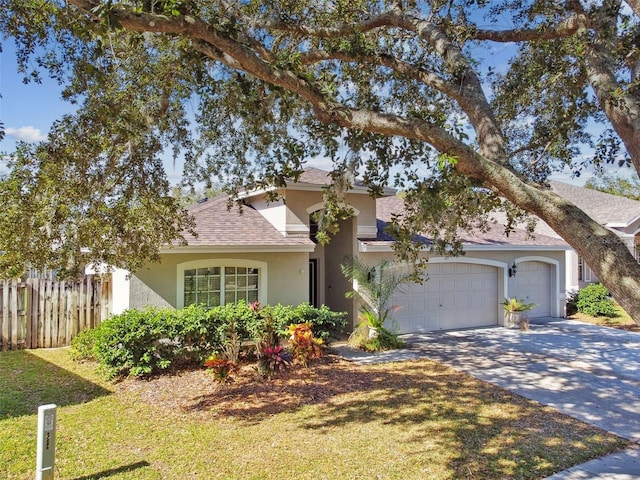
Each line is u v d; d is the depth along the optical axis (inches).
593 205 1014.4
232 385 402.3
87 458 263.9
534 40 324.5
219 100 351.9
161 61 317.7
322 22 343.0
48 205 287.7
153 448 277.7
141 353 424.2
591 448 276.5
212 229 555.5
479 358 506.9
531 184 208.8
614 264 168.7
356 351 538.6
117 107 272.1
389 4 366.9
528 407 347.9
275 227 603.5
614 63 253.9
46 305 555.5
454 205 348.5
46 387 396.2
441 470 248.5
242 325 477.7
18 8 240.5
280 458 264.1
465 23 357.4
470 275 708.7
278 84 233.8
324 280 708.7
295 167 284.5
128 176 340.8
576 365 479.5
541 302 784.3
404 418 324.8
